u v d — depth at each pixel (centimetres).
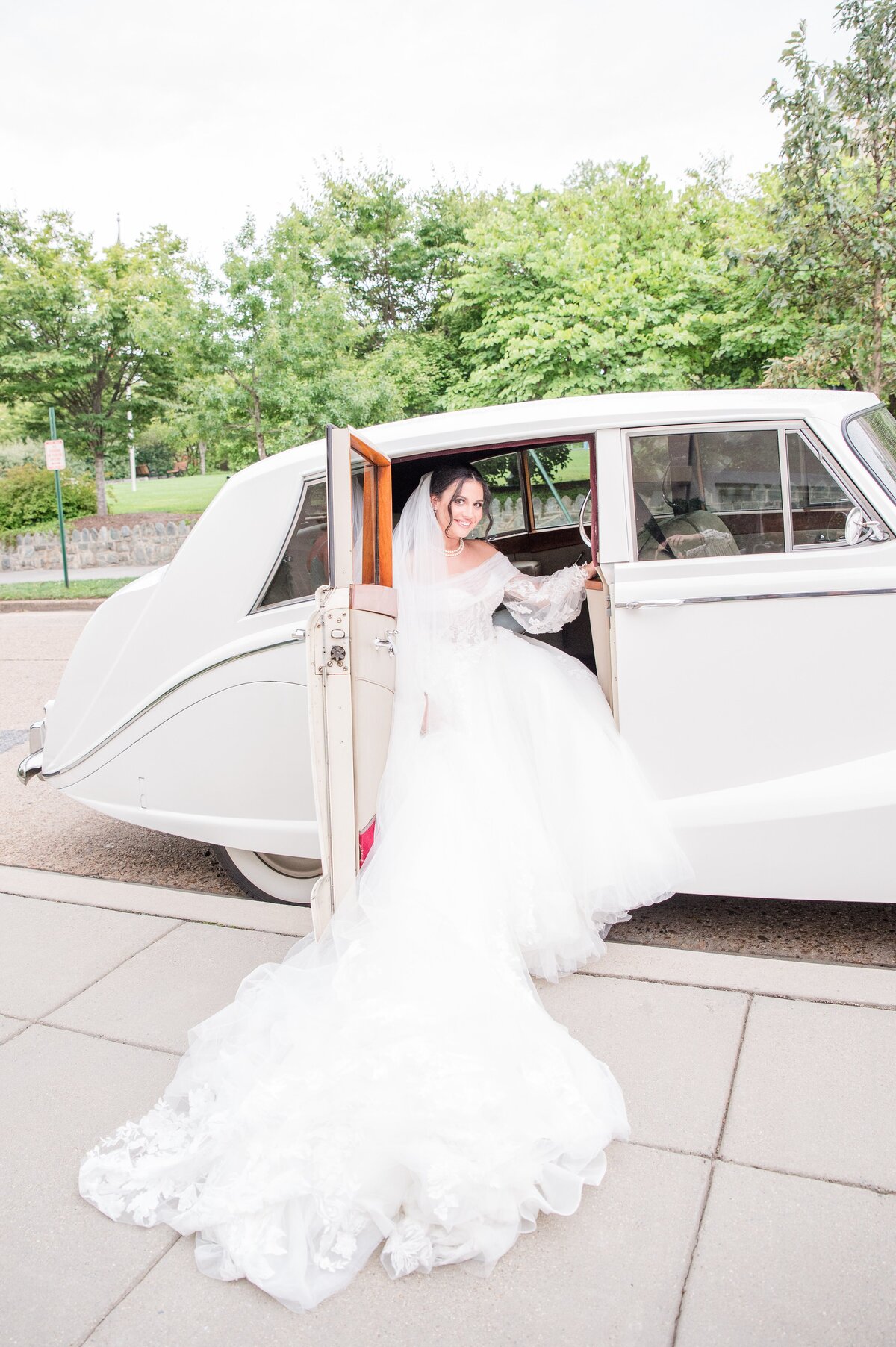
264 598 338
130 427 2448
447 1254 199
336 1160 211
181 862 450
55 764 385
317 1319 188
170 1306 193
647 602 299
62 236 2225
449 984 243
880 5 841
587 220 1875
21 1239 212
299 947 290
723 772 304
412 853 278
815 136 892
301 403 1598
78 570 1983
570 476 454
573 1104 223
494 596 311
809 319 1167
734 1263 193
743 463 302
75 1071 270
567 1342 178
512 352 1369
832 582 291
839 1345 173
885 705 293
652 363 1312
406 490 412
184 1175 224
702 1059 257
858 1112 233
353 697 264
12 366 2159
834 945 330
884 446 321
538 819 296
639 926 352
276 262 1608
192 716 349
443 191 2477
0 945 351
